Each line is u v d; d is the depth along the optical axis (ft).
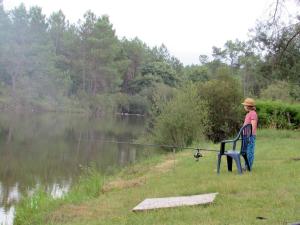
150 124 93.09
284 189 29.04
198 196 28.84
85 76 257.34
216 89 82.28
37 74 223.92
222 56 298.15
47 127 143.84
